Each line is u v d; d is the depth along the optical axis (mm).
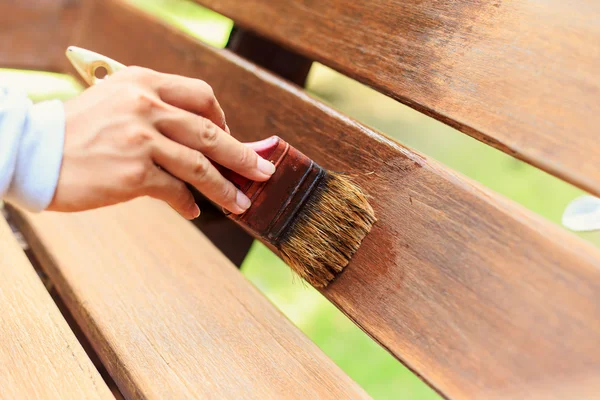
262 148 779
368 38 903
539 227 702
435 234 777
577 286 665
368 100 2266
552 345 672
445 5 816
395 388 1534
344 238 823
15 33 1539
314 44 983
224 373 771
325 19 977
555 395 663
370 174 860
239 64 1120
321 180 805
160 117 676
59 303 1083
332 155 917
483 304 727
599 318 646
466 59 782
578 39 698
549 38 719
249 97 1086
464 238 752
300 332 871
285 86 1025
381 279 816
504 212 727
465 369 728
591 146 667
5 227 972
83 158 664
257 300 923
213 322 862
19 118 625
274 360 809
